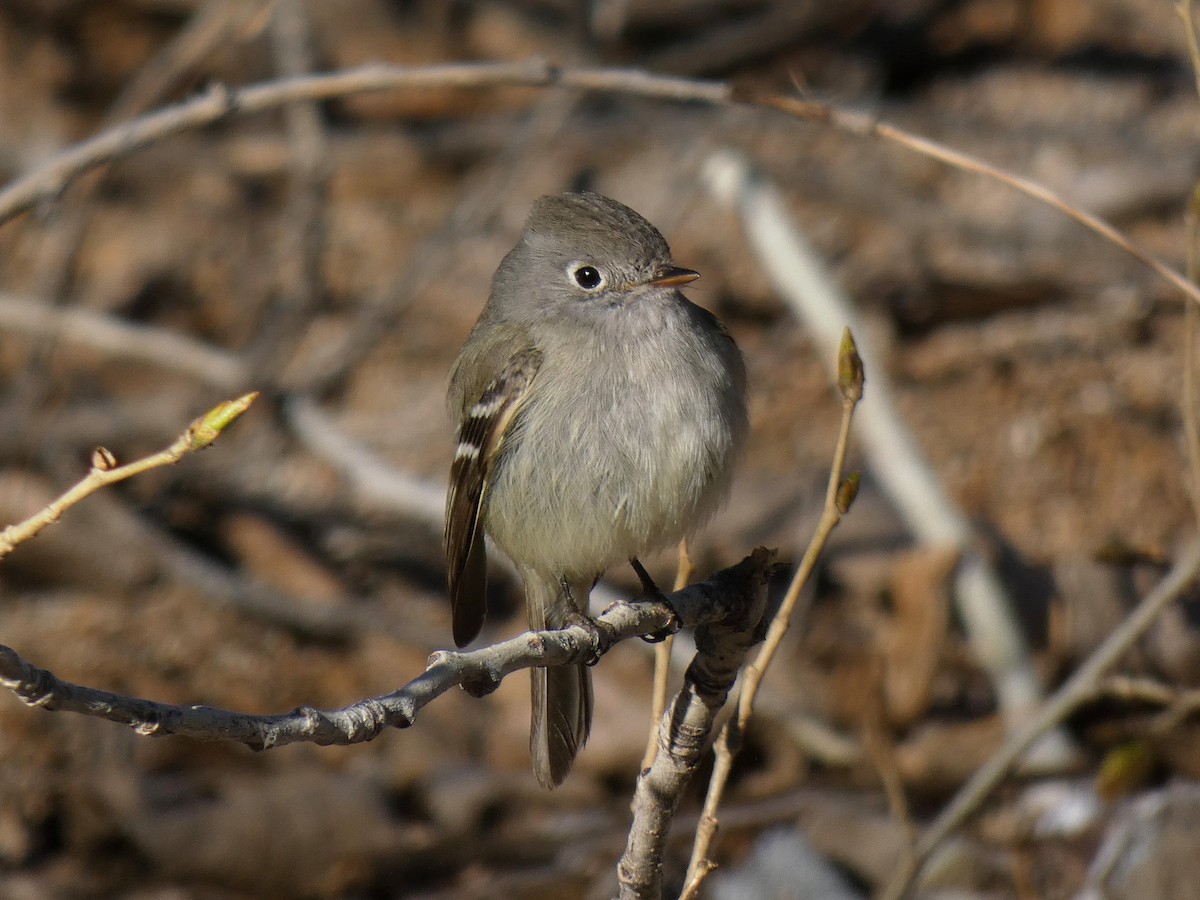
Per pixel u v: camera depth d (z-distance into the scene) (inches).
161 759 412.8
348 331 551.8
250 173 611.8
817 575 457.1
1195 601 407.5
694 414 274.1
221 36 527.8
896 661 417.4
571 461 278.2
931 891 366.6
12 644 447.2
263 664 452.1
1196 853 345.7
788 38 636.7
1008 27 642.8
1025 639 417.7
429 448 513.0
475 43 641.6
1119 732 384.5
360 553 491.2
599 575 300.8
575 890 376.5
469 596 308.5
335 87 350.6
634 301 282.0
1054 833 371.9
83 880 384.5
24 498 476.4
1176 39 626.2
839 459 208.4
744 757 414.6
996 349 528.7
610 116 614.9
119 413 511.5
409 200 602.9
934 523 431.2
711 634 220.8
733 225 576.1
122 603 461.7
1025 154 587.8
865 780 401.1
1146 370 512.1
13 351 554.9
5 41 648.4
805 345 532.7
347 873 390.9
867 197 570.6
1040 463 491.2
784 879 366.6
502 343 292.0
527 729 427.2
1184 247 542.0
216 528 494.3
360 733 167.2
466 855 394.9
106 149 359.6
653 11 648.4
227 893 388.5
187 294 570.9
